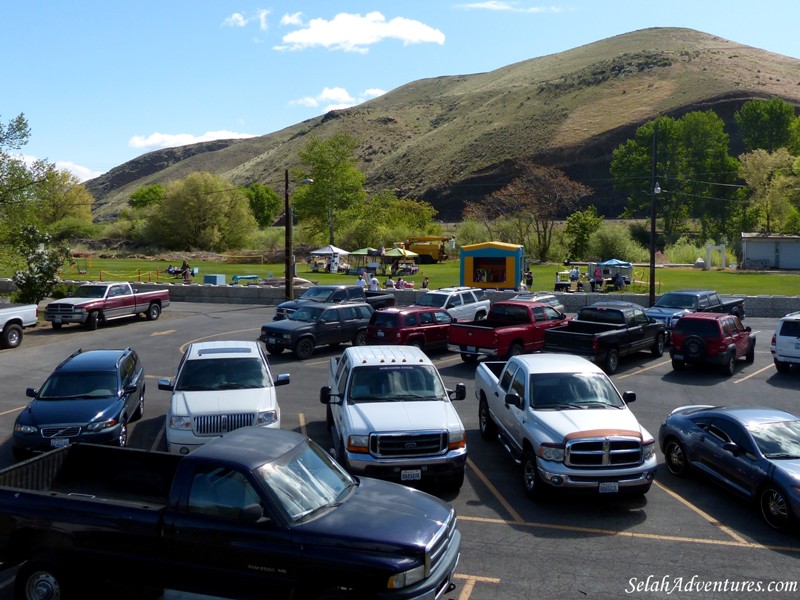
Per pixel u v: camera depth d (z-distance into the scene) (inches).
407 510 265.6
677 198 4037.9
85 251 3125.0
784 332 806.5
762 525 378.6
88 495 299.0
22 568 263.6
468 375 793.6
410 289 1619.1
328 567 237.3
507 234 3019.2
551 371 455.5
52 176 1435.8
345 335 929.5
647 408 652.1
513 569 322.0
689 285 1895.9
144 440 539.5
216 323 1226.6
